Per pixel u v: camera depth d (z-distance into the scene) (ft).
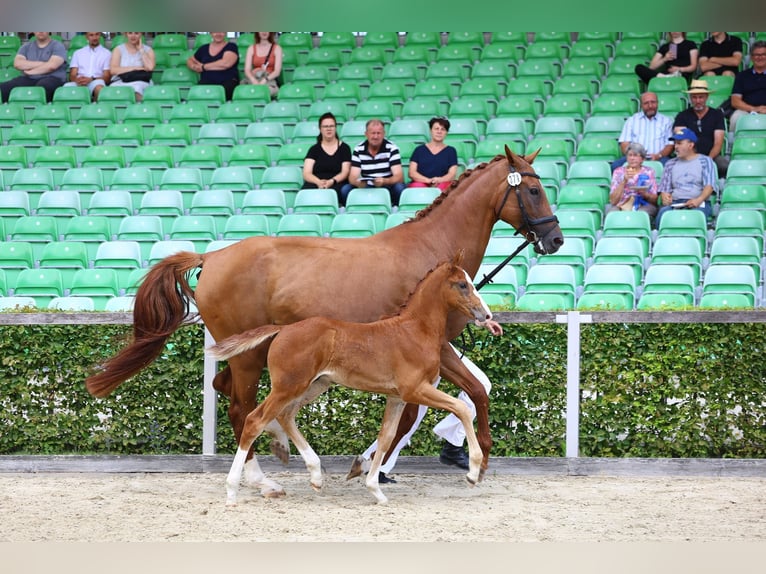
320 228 49.06
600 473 30.86
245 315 27.32
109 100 66.44
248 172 55.77
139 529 23.66
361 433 31.60
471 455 26.02
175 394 32.04
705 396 31.07
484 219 28.55
